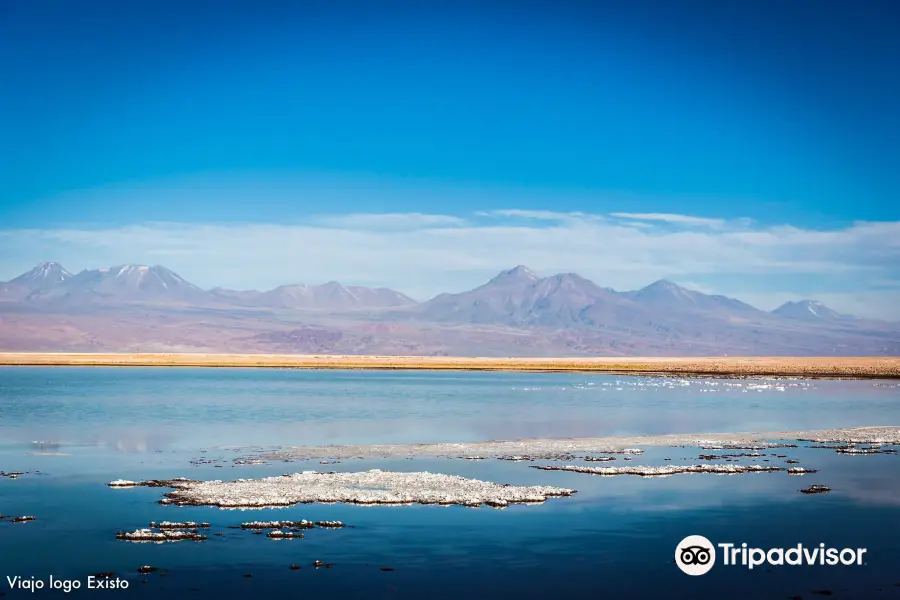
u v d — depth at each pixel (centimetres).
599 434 6212
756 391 11988
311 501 3450
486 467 4456
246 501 3412
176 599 2328
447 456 4884
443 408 8706
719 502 3525
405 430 6431
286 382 14600
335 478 3944
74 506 3378
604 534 2977
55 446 5303
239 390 11838
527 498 3506
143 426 6581
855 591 2439
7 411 7862
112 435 5938
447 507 3381
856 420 7481
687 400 10069
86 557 2689
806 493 3734
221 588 2411
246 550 2762
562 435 6138
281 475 4088
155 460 4684
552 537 2928
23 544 2828
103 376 16350
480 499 3472
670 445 5456
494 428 6625
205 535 2938
